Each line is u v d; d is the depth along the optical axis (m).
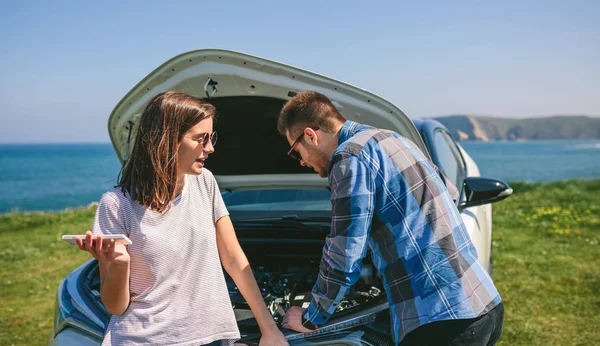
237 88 2.48
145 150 1.54
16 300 4.99
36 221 10.06
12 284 5.54
